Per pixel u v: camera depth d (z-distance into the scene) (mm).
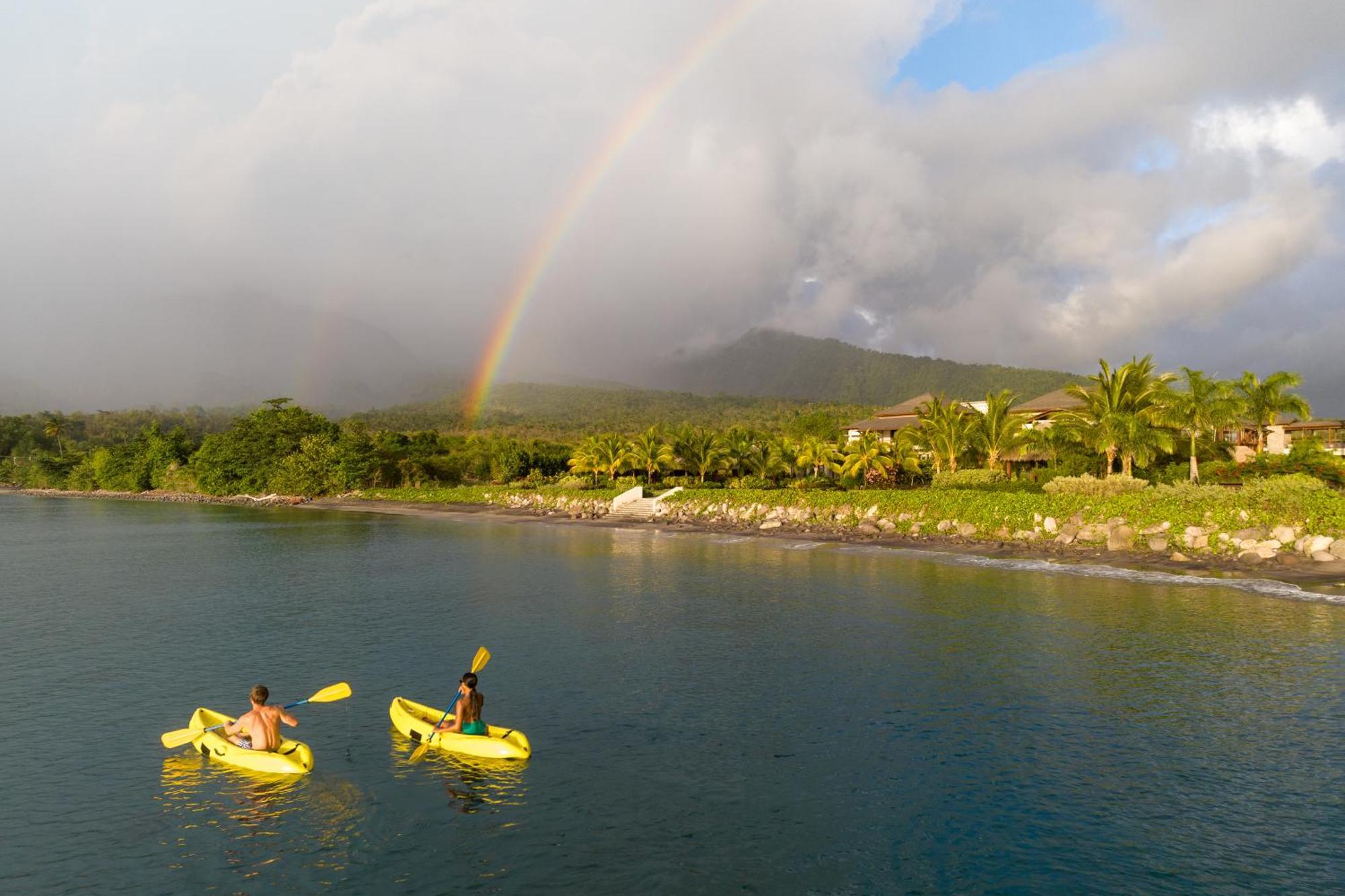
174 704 20281
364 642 26609
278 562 48875
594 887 11586
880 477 71812
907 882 11648
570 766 15930
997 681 21406
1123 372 56906
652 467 95938
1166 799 14297
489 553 53344
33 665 24000
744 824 13461
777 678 21844
